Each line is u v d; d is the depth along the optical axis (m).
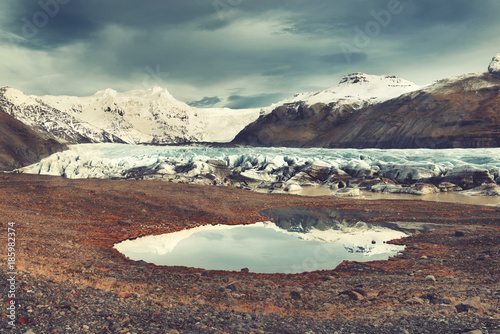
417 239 24.44
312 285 14.73
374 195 51.84
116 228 26.02
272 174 71.69
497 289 12.48
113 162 72.62
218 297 12.28
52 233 21.80
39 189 35.59
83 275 13.10
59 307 8.73
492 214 32.12
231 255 20.56
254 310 10.87
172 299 11.34
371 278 15.76
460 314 9.54
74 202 31.97
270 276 16.44
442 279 14.96
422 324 8.99
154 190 40.00
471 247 20.98
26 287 9.66
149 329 8.16
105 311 9.02
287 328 9.05
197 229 27.62
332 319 9.95
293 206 37.81
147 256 20.05
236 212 33.97
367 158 89.81
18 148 113.38
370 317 9.85
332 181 62.94
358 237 25.42
